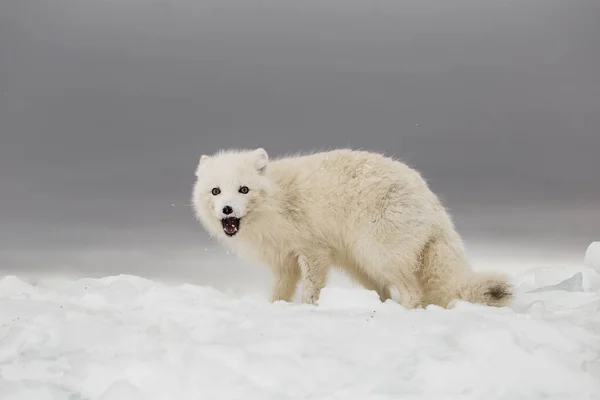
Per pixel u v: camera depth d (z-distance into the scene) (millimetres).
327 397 6277
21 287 11531
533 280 13180
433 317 8656
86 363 7230
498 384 6402
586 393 6289
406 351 7277
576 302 10789
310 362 7027
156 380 6723
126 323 8891
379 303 9953
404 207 10789
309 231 11438
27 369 7156
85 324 8422
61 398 6586
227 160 11547
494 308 9461
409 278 10875
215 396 6422
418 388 6430
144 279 12758
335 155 11688
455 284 10484
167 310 9484
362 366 6930
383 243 10812
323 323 8445
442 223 11047
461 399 6164
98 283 12297
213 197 11398
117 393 6457
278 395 6367
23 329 8133
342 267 11969
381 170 11102
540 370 6621
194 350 7219
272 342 7555
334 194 11234
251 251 11828
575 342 7461
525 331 7715
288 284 12031
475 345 7262
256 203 11273
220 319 8742
